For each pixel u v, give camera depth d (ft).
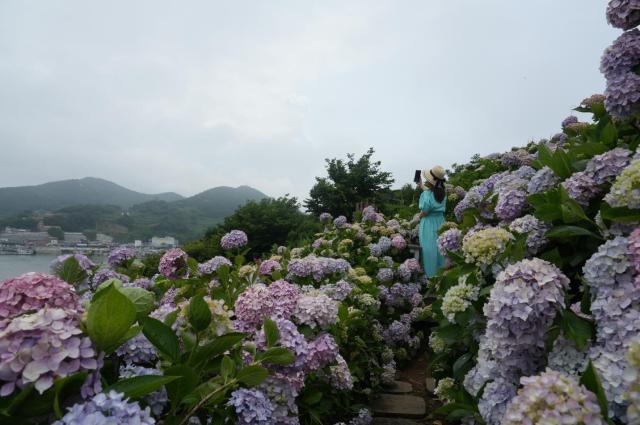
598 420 3.45
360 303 12.97
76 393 3.45
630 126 8.67
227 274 11.78
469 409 6.73
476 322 7.93
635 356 3.55
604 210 5.93
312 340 7.55
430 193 22.03
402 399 12.07
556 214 7.05
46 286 3.96
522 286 4.98
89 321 3.43
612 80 8.11
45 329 3.26
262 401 5.09
